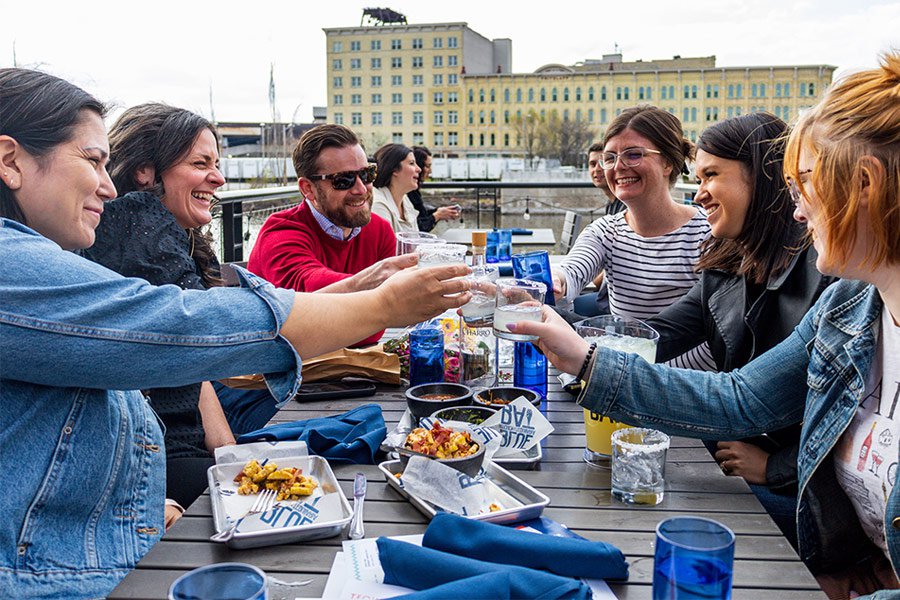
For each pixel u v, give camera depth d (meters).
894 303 1.18
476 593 0.87
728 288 2.04
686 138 2.75
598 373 1.40
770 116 1.99
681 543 0.83
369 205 2.95
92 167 1.20
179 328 1.05
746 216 1.95
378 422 1.55
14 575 1.06
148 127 2.09
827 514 1.38
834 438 1.32
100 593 1.12
